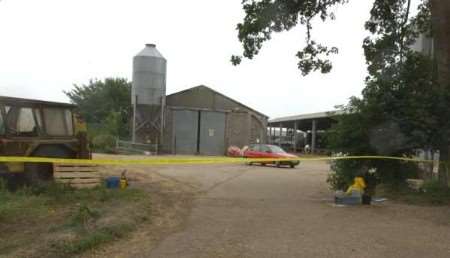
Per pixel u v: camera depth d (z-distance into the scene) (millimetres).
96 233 6637
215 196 12383
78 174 11852
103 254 6035
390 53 16094
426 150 12969
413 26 18047
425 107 12359
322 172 23688
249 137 47156
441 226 8570
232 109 47594
